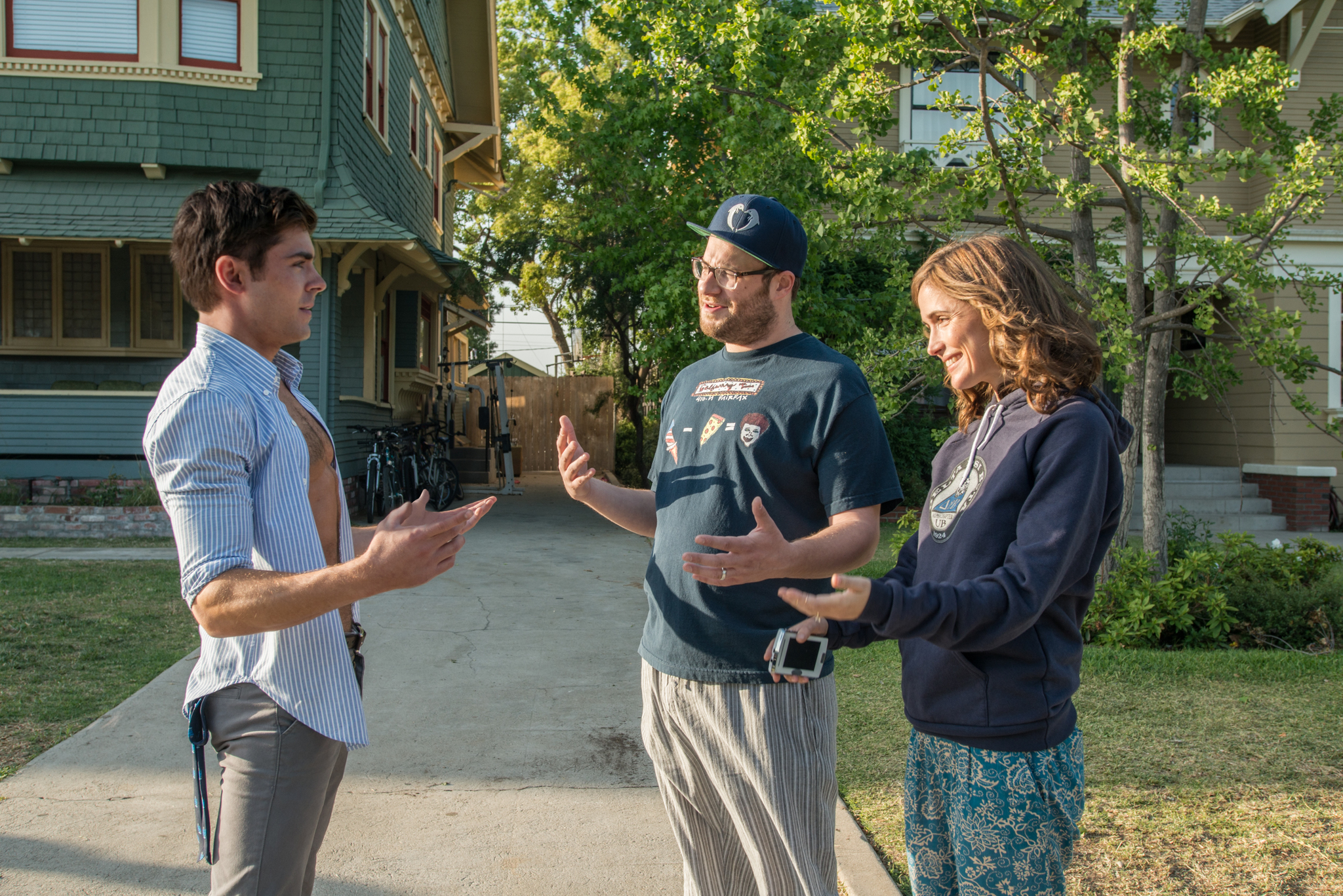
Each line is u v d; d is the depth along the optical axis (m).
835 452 1.87
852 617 1.37
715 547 1.56
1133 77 6.33
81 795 3.22
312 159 9.91
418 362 14.45
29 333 10.93
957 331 1.72
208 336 1.73
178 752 3.60
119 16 9.53
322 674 1.72
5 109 9.45
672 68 8.76
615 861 2.85
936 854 1.77
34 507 8.88
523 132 19.58
